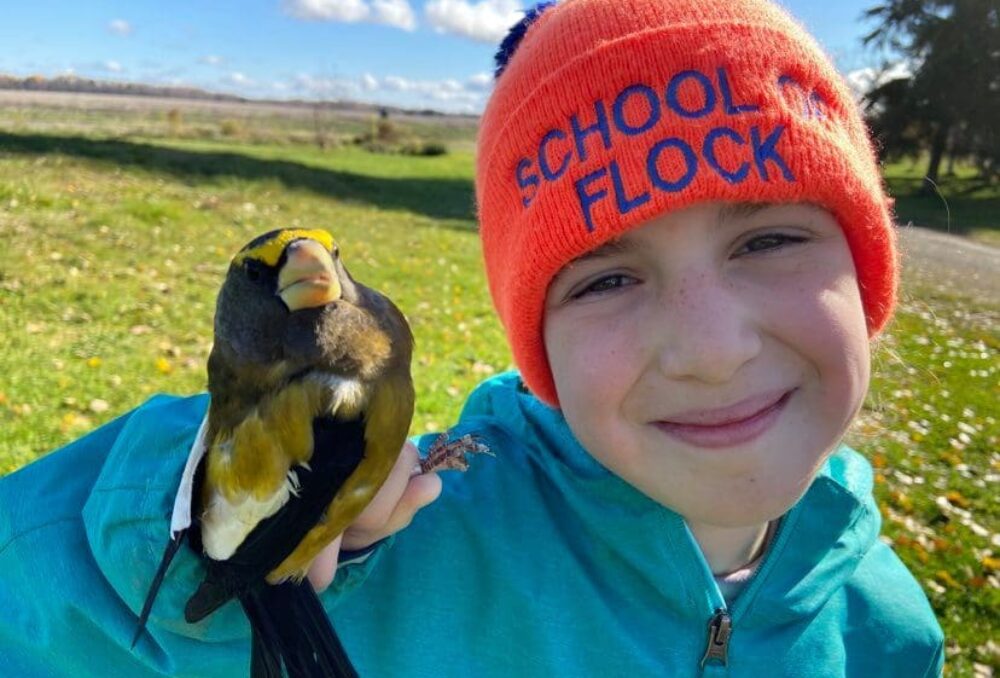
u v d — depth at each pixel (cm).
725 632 31
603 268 27
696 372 26
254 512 29
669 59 25
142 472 29
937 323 173
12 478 31
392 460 31
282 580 29
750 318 26
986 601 87
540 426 35
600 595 32
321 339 32
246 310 33
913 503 106
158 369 125
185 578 28
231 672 29
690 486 28
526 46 30
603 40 26
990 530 102
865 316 30
